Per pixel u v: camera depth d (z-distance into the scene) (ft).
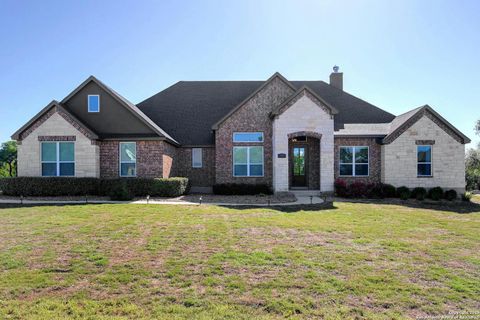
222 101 79.56
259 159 63.93
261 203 48.16
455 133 59.26
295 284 15.87
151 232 26.99
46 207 41.32
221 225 30.14
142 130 60.44
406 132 59.47
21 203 45.50
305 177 64.59
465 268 18.65
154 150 59.57
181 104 79.00
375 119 70.85
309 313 12.96
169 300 14.05
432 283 16.26
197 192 69.56
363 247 22.99
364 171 61.77
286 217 35.35
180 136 71.77
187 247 22.44
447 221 34.35
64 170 57.31
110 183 54.90
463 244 24.17
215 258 19.93
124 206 42.73
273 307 13.43
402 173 59.36
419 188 57.36
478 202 53.47
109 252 21.15
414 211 41.75
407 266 18.85
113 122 60.54
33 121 56.54
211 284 15.83
